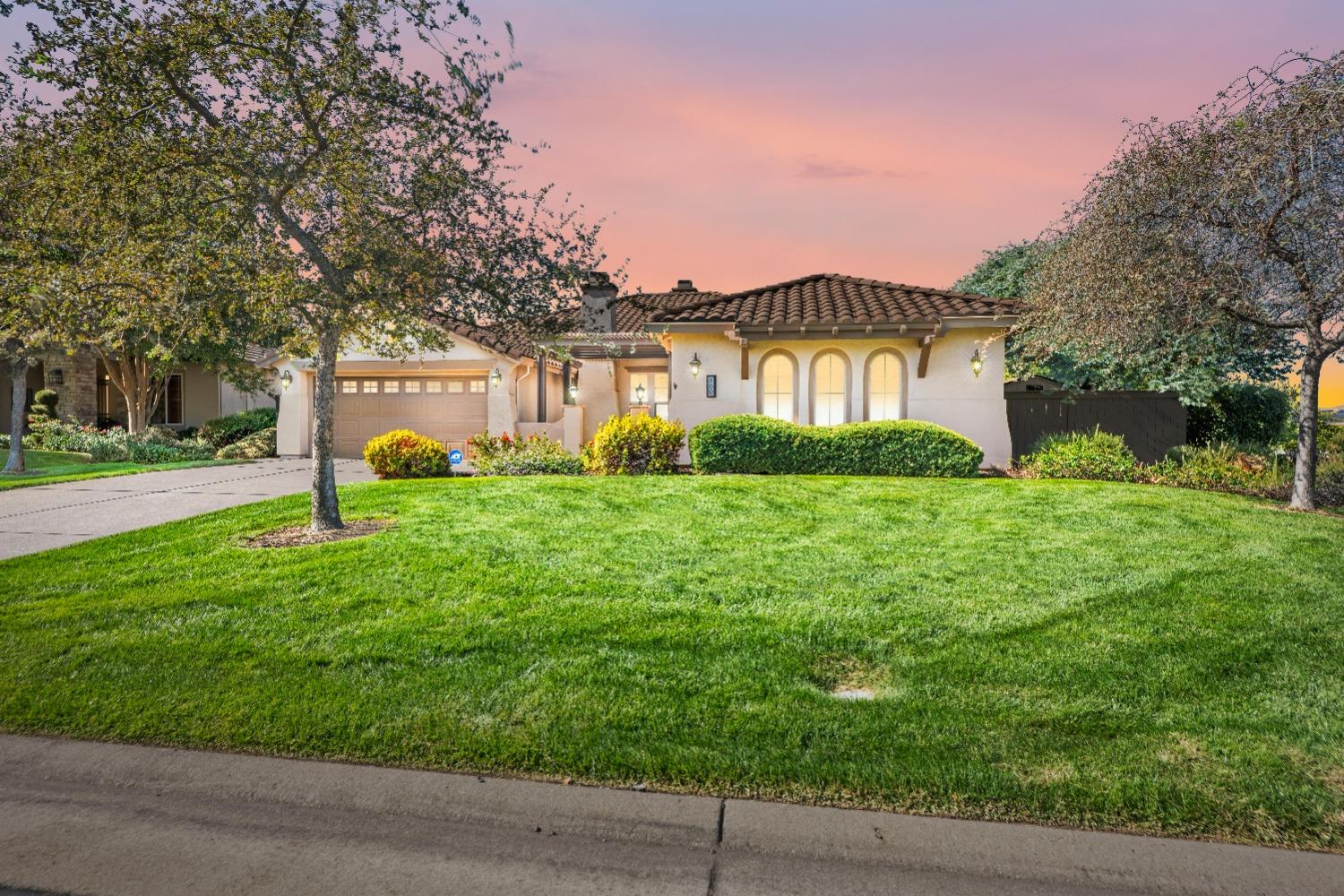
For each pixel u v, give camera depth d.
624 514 9.05
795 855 2.79
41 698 4.08
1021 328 13.34
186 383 25.98
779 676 4.36
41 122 6.72
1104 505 9.62
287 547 7.52
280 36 7.31
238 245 7.46
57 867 2.72
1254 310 9.93
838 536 8.00
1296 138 9.01
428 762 3.46
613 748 3.52
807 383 14.72
